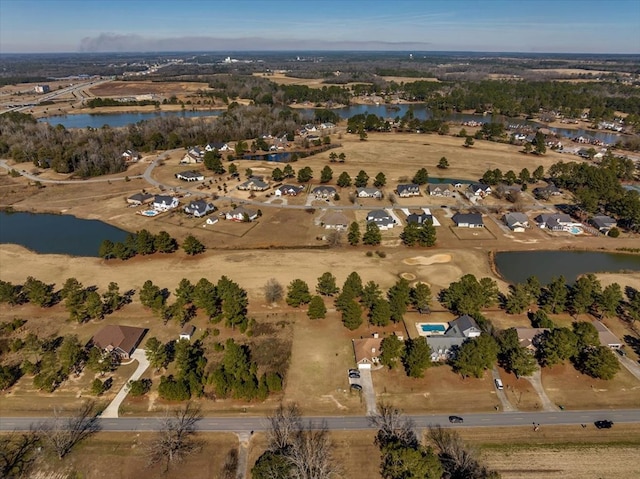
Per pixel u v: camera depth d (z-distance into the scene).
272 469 48.72
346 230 120.12
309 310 79.94
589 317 82.81
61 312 84.25
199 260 104.06
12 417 60.19
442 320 81.38
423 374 67.50
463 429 58.47
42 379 64.38
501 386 65.50
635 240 115.44
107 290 91.44
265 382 63.91
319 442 55.94
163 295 89.38
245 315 82.81
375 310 77.62
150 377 67.38
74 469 52.91
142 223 126.06
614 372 65.38
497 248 111.06
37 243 114.44
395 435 55.31
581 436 57.41
